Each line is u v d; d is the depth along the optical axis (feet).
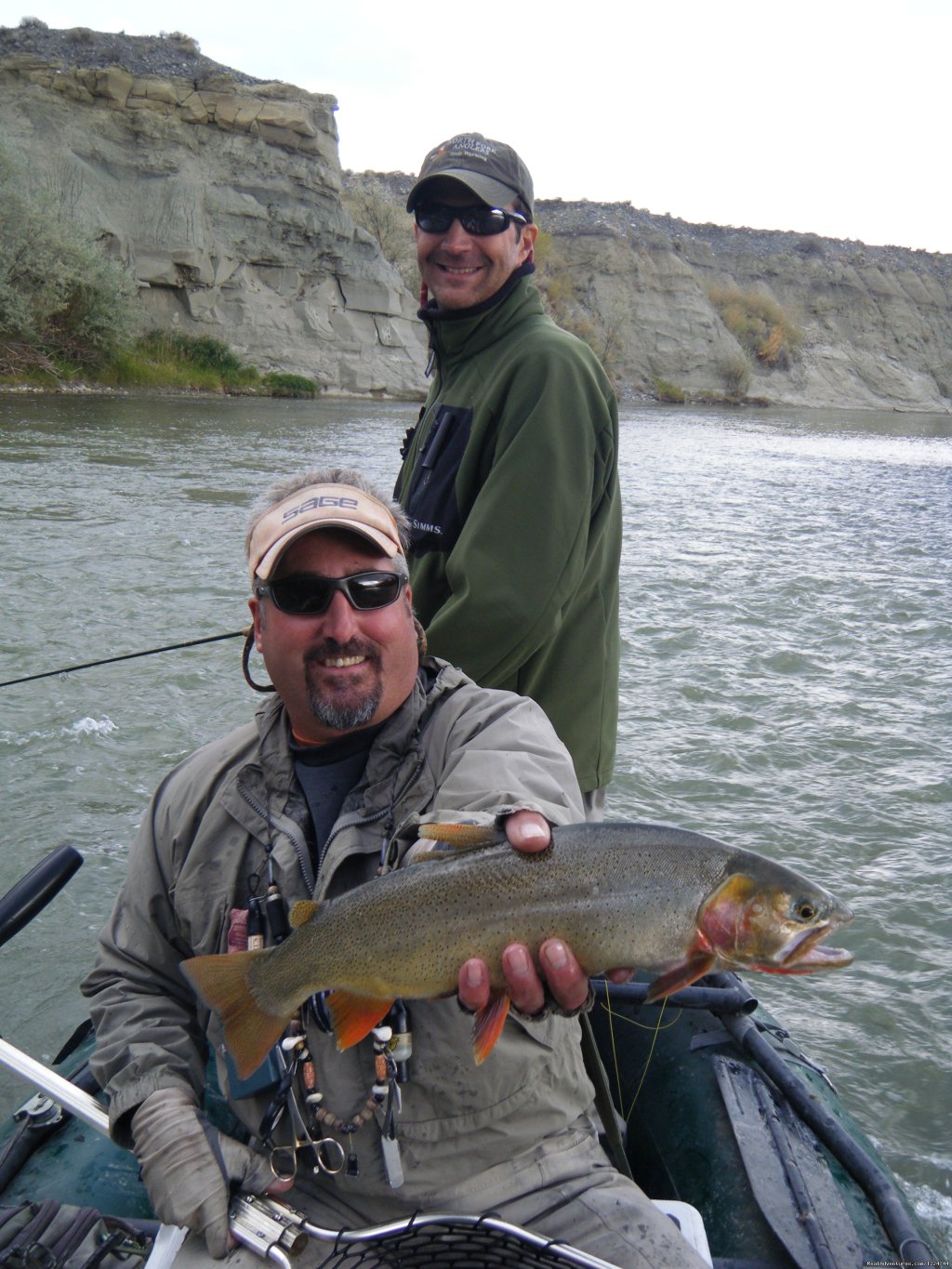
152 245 68.49
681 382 126.00
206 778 3.59
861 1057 6.69
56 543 18.74
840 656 14.96
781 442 67.51
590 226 129.80
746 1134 4.08
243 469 30.71
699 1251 3.40
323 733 3.50
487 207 4.77
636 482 36.88
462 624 4.50
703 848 2.72
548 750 3.40
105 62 74.13
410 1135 3.16
